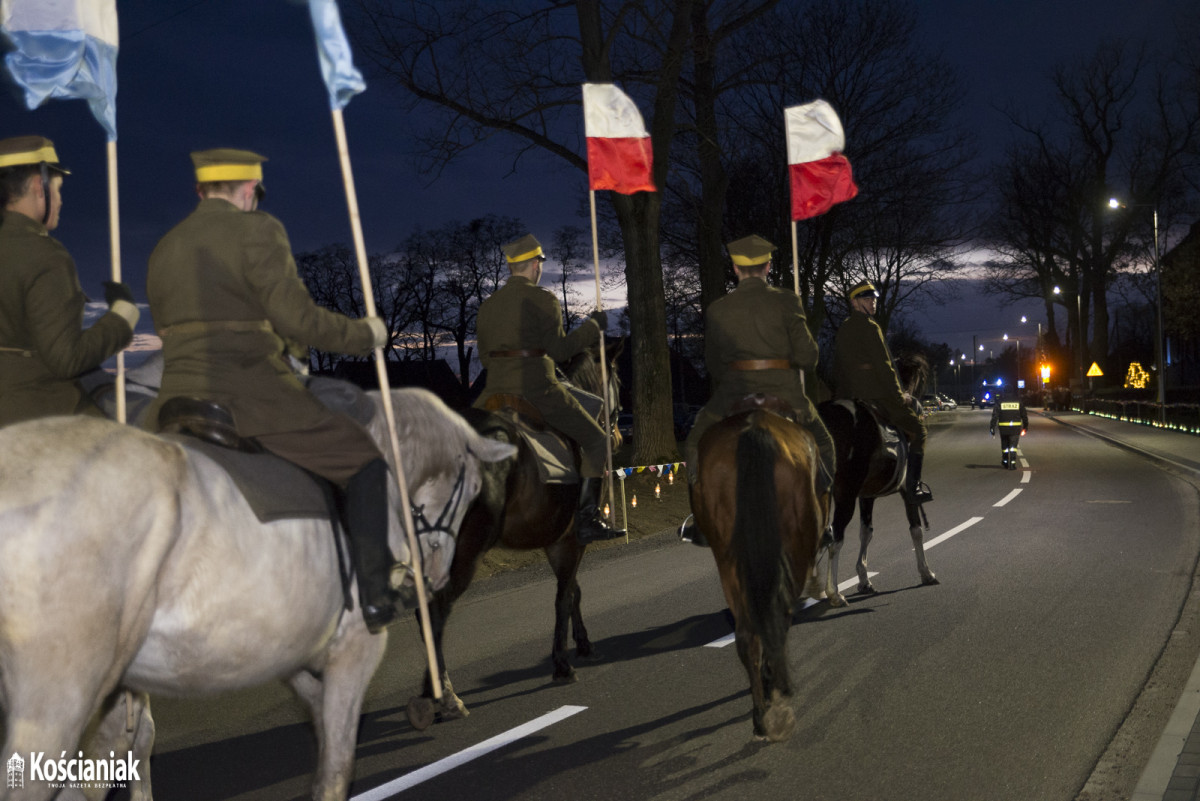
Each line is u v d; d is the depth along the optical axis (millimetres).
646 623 8430
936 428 51594
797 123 8211
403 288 63094
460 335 64000
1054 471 22656
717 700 6188
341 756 3613
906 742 5336
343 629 3613
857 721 5691
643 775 4953
